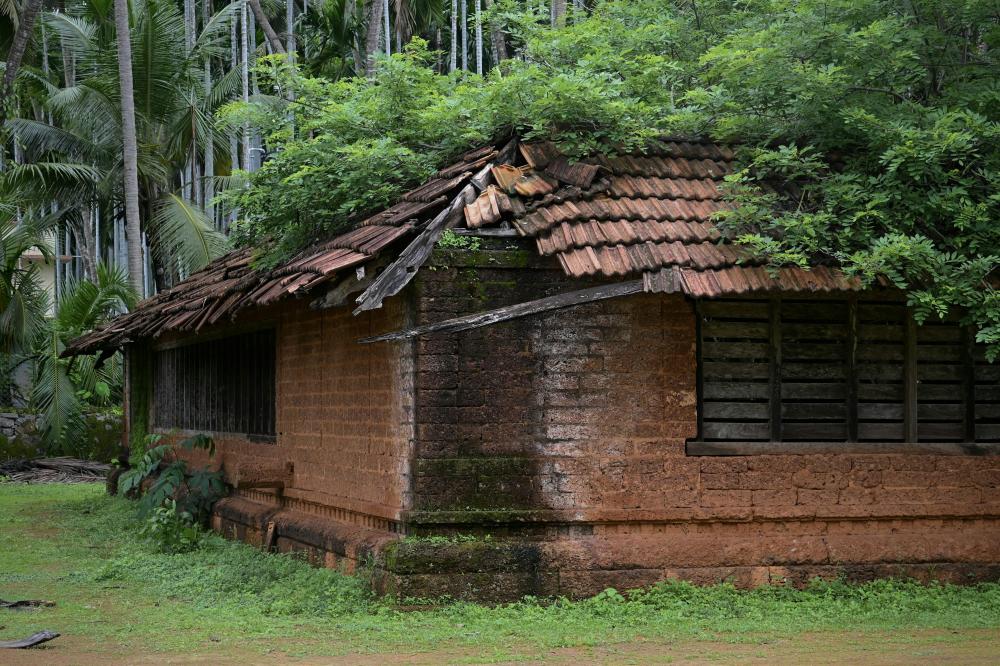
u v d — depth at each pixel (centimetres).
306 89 1177
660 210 966
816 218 938
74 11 2731
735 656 734
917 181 991
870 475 991
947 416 1019
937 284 945
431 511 921
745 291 903
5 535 1475
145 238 3281
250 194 1135
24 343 2425
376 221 991
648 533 955
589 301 906
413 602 903
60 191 2467
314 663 720
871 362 1006
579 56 1155
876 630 835
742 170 1000
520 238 948
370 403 1030
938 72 1134
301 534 1141
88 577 1110
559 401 945
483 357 939
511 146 1016
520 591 917
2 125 2730
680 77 1229
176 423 1764
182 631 839
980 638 803
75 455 2466
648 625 849
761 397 982
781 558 966
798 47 1054
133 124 2322
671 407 961
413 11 2945
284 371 1262
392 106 1115
